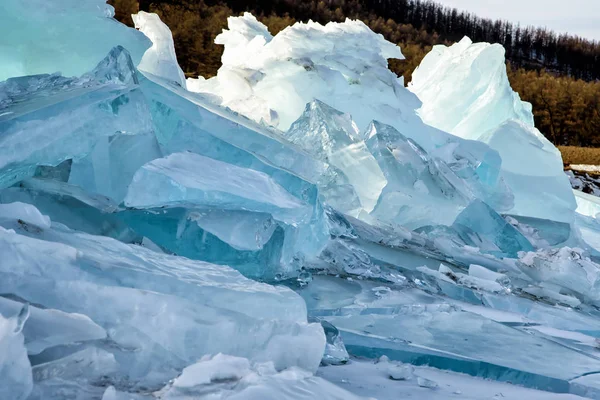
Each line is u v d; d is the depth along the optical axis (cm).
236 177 348
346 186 572
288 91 766
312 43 801
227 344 186
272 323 197
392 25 6131
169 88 466
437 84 1065
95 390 151
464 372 265
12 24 435
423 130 818
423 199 633
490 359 273
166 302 179
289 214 348
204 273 224
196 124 418
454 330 322
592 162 2808
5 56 435
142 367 169
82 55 463
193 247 312
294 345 198
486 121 1032
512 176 878
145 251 232
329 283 388
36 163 288
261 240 326
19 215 213
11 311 149
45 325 155
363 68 805
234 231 317
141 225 304
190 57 2956
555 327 404
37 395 142
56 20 449
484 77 1039
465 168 759
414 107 827
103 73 363
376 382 224
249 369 168
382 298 372
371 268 441
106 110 309
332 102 773
